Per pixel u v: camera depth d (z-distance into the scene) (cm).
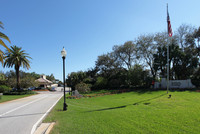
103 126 543
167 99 1242
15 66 2922
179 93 1605
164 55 2608
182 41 2859
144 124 545
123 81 3278
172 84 2258
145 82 2770
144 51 3084
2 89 2892
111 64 3694
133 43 3344
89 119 661
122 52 3509
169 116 645
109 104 1218
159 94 1670
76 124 587
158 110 802
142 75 2789
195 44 2655
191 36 2708
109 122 592
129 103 1198
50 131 512
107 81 3588
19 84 3022
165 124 534
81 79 4038
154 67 2727
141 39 3122
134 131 475
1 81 3394
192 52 2605
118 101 1370
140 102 1210
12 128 589
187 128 485
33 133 523
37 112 948
